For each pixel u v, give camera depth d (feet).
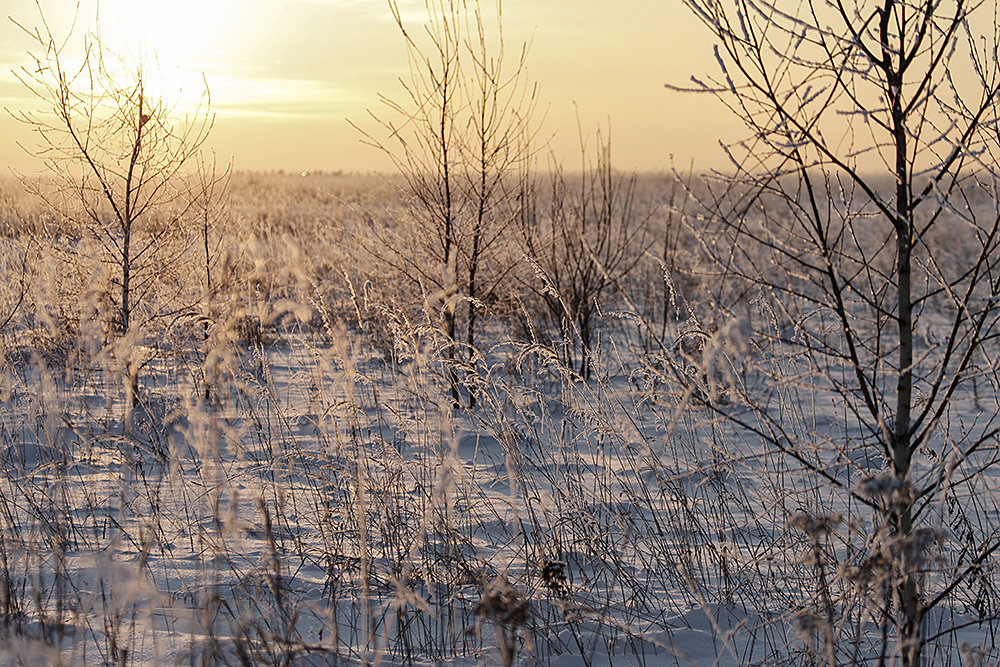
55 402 16.26
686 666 11.57
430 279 27.25
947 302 38.42
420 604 11.34
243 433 19.04
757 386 21.99
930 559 9.77
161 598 10.53
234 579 13.41
